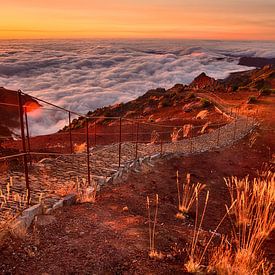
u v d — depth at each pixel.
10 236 5.05
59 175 9.20
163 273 4.47
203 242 5.78
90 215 6.51
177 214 7.59
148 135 26.48
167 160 13.38
